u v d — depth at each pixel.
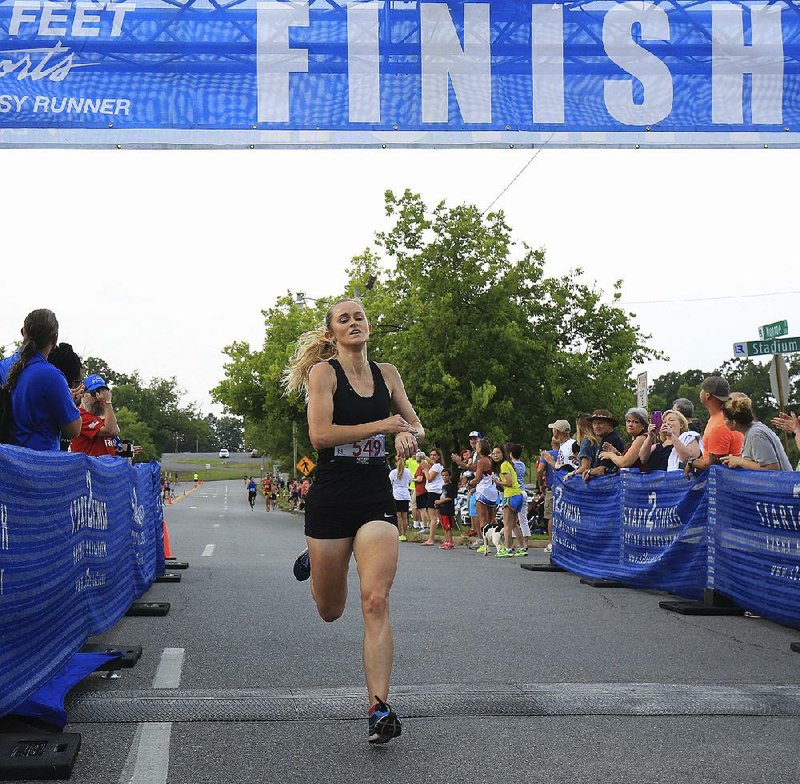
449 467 34.81
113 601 6.68
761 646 6.31
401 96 8.88
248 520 34.19
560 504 11.63
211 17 8.76
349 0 8.84
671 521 8.73
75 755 3.62
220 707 4.51
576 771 3.63
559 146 8.99
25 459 4.18
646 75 9.05
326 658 5.76
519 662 5.68
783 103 9.14
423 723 4.32
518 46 8.96
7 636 3.91
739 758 3.80
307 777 3.54
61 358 6.82
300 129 8.77
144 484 8.88
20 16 8.60
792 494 6.73
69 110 8.62
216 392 45.88
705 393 8.62
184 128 8.70
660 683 5.11
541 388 34.03
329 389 4.46
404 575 10.95
